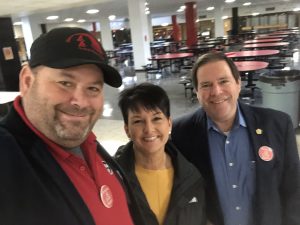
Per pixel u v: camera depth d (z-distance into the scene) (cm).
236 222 145
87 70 81
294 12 2864
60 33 81
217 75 140
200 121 154
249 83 700
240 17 3050
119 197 103
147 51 1313
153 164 139
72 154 87
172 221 132
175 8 1997
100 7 1387
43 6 761
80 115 82
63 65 76
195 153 152
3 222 65
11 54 916
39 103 79
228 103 142
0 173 68
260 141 142
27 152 75
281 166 144
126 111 136
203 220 143
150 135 132
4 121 80
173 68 1271
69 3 723
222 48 1303
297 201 143
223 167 147
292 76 446
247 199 144
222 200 146
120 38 3164
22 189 68
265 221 140
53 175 76
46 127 80
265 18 2978
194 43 1620
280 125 146
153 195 137
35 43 81
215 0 1608
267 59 906
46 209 70
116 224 93
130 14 1273
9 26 908
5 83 909
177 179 136
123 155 141
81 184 87
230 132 146
